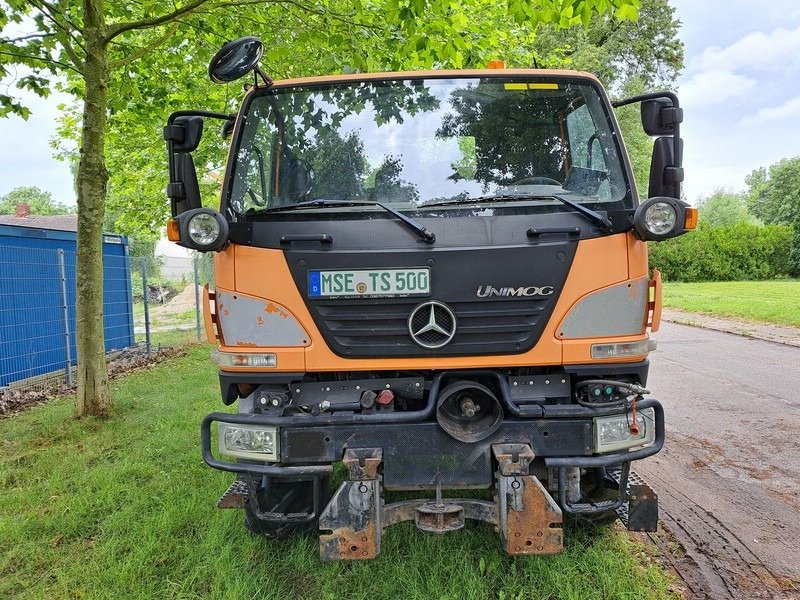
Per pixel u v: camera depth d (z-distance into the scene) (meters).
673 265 35.47
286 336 2.94
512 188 3.32
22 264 9.17
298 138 3.39
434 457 2.89
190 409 6.95
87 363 6.55
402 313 2.92
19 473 4.92
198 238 2.86
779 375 8.32
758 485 4.43
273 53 6.43
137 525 3.80
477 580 3.00
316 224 2.98
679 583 3.08
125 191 14.77
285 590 3.08
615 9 5.02
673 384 7.86
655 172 3.02
